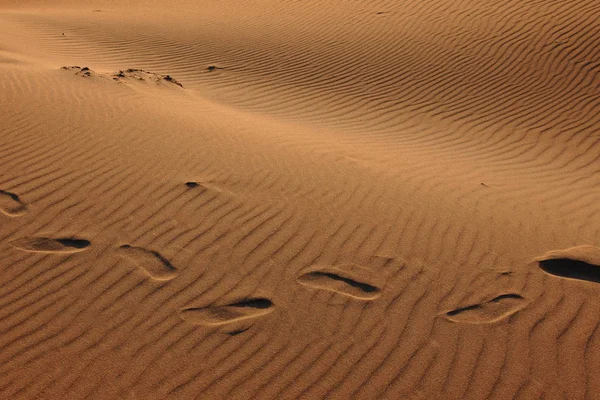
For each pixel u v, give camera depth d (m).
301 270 4.06
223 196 4.86
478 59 10.56
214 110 7.65
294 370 3.29
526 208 5.42
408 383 3.24
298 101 9.16
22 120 5.82
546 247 4.57
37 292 3.68
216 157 5.56
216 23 12.99
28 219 4.31
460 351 3.46
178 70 10.07
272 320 3.62
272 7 14.18
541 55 10.45
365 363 3.35
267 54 11.09
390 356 3.41
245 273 3.99
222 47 11.38
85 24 12.48
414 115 8.90
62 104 6.42
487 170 6.79
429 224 4.76
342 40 11.73
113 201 4.62
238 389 3.15
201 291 3.80
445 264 4.23
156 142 5.71
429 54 10.88
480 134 8.30
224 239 4.31
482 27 11.62
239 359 3.33
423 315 3.72
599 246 4.62
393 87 9.81
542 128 8.52
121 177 4.96
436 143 7.88
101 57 10.41
